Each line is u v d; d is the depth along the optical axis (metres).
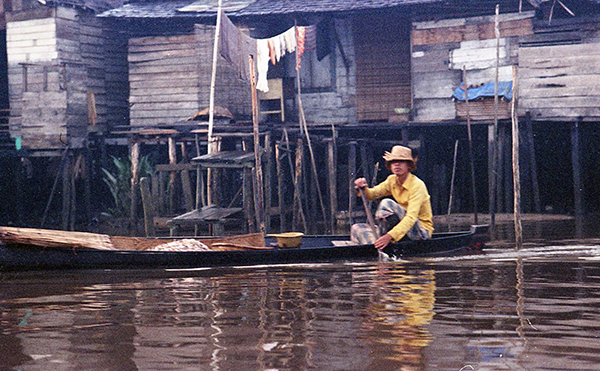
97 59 21.33
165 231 16.59
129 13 20.17
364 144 18.28
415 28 18.88
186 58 19.88
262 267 7.65
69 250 7.50
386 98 19.92
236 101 19.00
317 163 20.67
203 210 12.29
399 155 8.28
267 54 13.85
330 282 6.48
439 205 18.72
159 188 18.36
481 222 15.01
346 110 20.34
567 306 5.16
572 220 14.73
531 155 17.22
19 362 3.85
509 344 4.06
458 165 20.56
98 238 7.94
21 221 20.17
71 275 7.19
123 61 22.12
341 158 21.75
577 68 16.98
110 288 6.34
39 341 4.30
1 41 22.23
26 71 20.31
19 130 20.56
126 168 19.62
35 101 20.22
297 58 15.52
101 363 3.80
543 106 17.30
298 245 8.61
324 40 19.73
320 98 20.53
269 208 14.86
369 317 4.84
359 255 8.23
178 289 6.23
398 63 19.78
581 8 17.77
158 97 20.16
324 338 4.25
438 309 5.10
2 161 21.53
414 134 19.77
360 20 20.02
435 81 18.75
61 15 20.14
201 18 19.75
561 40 17.52
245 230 14.28
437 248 8.76
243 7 19.69
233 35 12.58
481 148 20.59
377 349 3.98
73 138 20.16
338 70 20.36
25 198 21.94
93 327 4.68
